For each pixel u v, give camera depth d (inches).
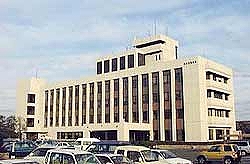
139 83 2475.4
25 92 3272.6
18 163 443.5
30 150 1143.0
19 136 2906.0
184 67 2237.9
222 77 2472.9
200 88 2148.1
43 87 3272.6
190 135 2142.0
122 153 725.3
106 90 2691.9
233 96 2568.9
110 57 2844.5
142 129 2314.2
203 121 2123.5
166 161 724.0
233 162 1183.6
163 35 2778.1
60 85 3090.6
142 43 2854.3
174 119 2241.6
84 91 2864.2
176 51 2903.5
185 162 760.3
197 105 2137.1
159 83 2359.7
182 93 2229.3
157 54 2748.5
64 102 3026.6
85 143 1437.0
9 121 2861.7
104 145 890.1
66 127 2901.1
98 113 2714.1
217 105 2281.0
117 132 2269.9
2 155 1122.0
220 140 2164.1
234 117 2541.8
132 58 2706.7
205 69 2223.2
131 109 2496.3
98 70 2910.9
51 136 3041.3
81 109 2849.4
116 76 2632.9
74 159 519.2
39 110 3270.2
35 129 3223.4
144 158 709.9
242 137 2417.6
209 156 1224.2
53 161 541.6
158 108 2341.3
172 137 2233.0
